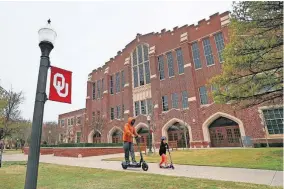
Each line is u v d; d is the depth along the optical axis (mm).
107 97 38531
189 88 26688
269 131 20141
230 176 6383
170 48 30562
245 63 10953
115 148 23078
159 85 30781
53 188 5469
